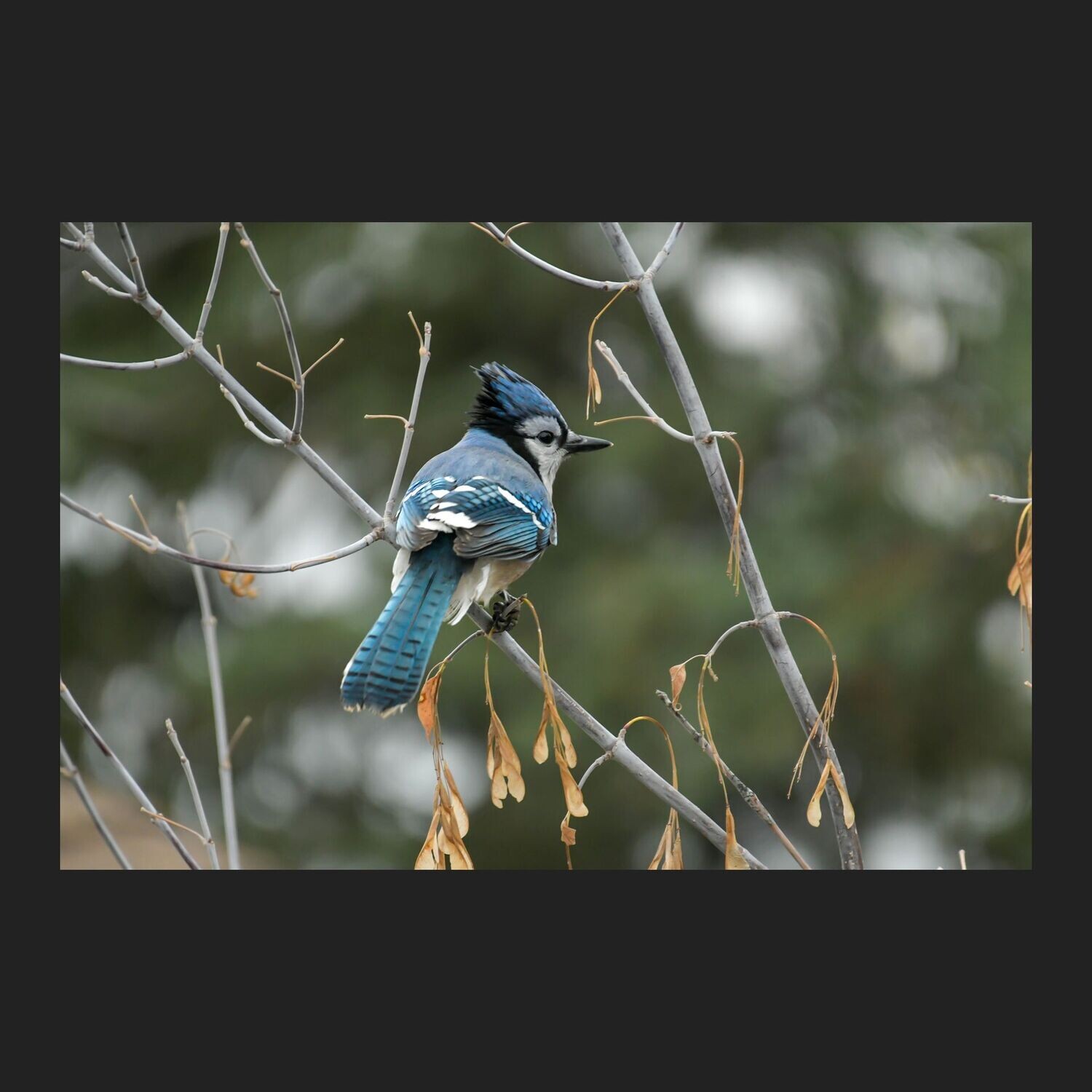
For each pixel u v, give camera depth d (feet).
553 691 19.76
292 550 50.65
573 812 19.36
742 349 51.83
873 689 46.32
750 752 45.39
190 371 51.06
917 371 51.06
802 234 51.65
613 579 48.85
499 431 27.27
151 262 51.62
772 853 47.44
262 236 51.06
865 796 47.73
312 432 50.78
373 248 50.42
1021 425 48.01
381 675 20.98
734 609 47.11
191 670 49.32
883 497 48.65
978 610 47.11
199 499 51.65
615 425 50.57
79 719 20.36
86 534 50.85
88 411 49.93
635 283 21.33
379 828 49.42
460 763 49.75
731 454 50.24
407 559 23.59
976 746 46.83
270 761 49.90
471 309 50.52
